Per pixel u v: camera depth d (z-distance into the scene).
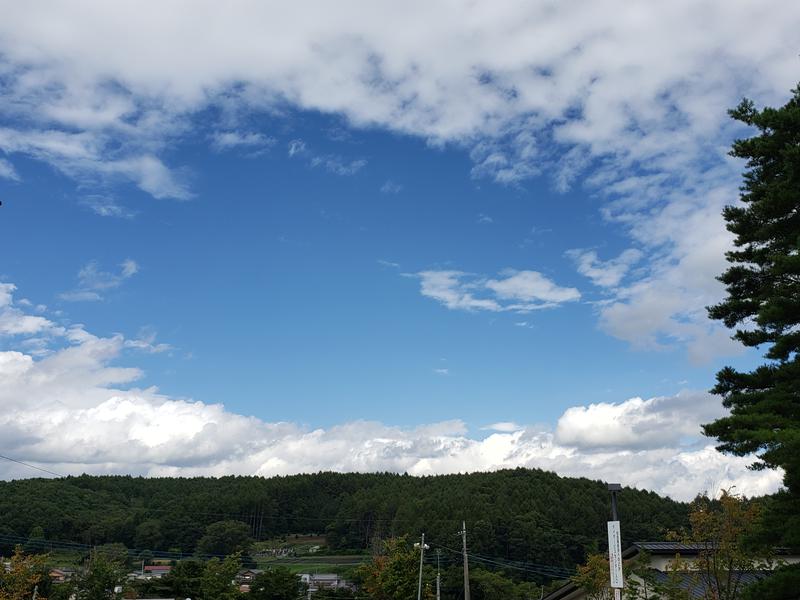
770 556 23.69
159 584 66.19
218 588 63.56
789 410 18.41
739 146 20.44
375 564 67.69
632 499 96.88
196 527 97.62
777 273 18.09
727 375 20.55
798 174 18.38
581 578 28.83
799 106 19.44
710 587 24.08
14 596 42.53
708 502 24.70
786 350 19.00
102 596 57.56
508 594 70.06
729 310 20.86
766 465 18.66
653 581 25.48
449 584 72.00
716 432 18.33
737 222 20.80
